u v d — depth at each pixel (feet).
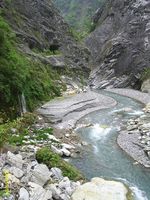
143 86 273.54
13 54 151.53
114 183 86.07
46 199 72.79
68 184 81.41
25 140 111.75
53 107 169.89
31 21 278.05
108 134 134.62
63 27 334.65
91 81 311.88
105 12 416.46
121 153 113.09
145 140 121.70
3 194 70.38
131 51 310.45
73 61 304.50
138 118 158.71
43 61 239.50
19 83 143.84
